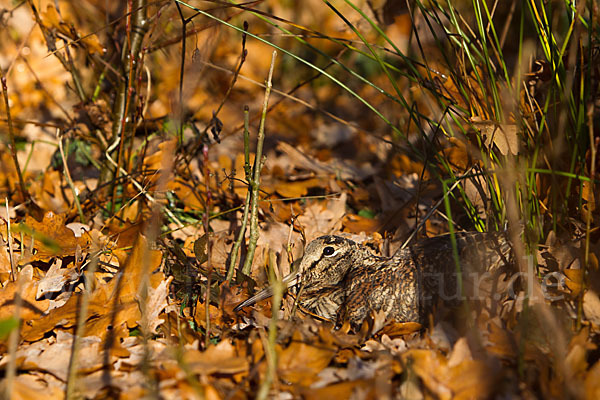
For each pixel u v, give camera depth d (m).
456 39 6.91
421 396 4.54
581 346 4.73
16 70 11.31
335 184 9.78
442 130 7.05
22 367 4.96
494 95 6.26
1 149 10.52
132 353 5.17
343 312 6.41
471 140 6.75
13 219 7.98
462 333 5.47
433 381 4.65
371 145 11.55
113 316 5.64
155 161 8.41
